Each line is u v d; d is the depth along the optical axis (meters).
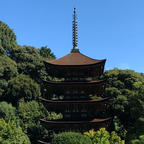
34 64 79.12
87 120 34.47
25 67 78.06
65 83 35.81
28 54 81.25
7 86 68.19
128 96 57.47
